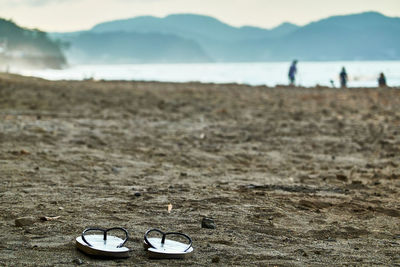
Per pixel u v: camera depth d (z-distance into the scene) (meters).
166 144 14.02
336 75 82.69
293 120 19.67
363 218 7.34
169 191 8.56
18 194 7.99
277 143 14.80
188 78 70.56
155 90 30.56
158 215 7.00
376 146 14.46
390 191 9.25
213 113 21.16
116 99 24.47
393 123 19.08
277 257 5.41
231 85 37.66
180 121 18.62
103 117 18.56
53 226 6.25
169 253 5.12
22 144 12.66
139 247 5.52
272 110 22.58
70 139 13.82
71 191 8.33
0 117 16.81
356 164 12.10
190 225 6.56
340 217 7.34
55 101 22.42
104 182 9.20
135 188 8.73
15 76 35.22
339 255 5.59
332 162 12.33
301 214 7.41
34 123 15.88
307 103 25.72
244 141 15.04
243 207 7.61
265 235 6.27
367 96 29.69
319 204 8.01
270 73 97.00
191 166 11.48
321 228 6.71
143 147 13.45
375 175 10.73
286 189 9.14
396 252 5.78
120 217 6.82
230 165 11.74
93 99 23.94
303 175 10.73
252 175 10.60
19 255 5.11
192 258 5.22
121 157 11.95
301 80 63.25
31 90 26.16
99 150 12.66
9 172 9.59
